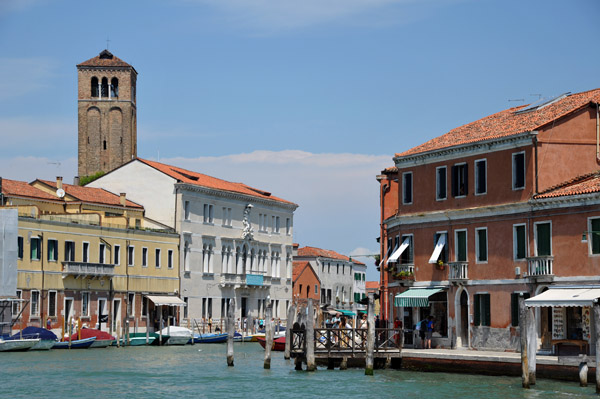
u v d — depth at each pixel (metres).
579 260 44.94
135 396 40.84
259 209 99.31
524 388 39.50
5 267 66.38
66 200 80.06
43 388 43.16
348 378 45.28
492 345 49.06
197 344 78.69
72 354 61.59
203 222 89.50
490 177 50.03
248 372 49.84
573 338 45.00
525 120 50.88
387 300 61.03
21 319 68.06
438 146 53.72
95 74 119.62
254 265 98.12
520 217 48.06
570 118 48.59
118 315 78.06
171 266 84.94
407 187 55.78
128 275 79.19
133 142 122.50
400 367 48.47
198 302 88.38
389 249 59.84
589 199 44.53
